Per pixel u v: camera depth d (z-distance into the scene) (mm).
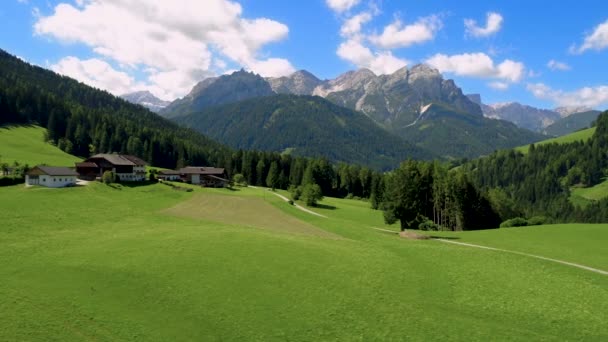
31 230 71125
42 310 40031
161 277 49062
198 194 133000
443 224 118500
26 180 115438
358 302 44500
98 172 142750
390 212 99062
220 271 51094
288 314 41375
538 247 72188
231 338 37031
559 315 42688
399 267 56469
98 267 51875
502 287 49906
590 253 67062
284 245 63312
